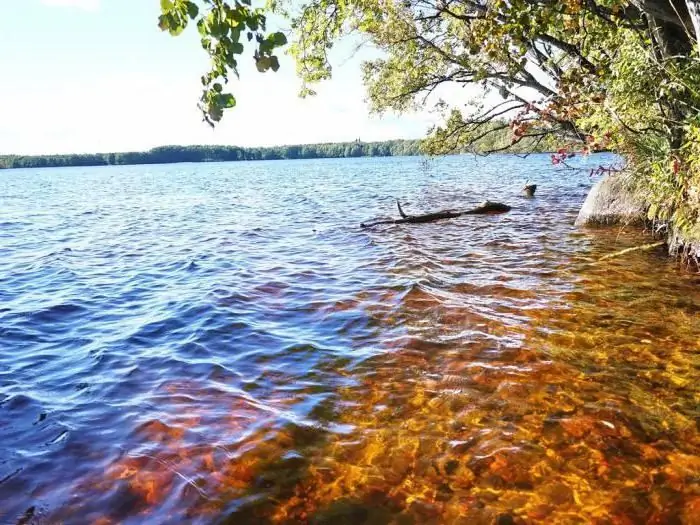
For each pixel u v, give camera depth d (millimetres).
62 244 14930
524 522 3201
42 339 6691
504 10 7227
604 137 9109
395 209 20578
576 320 6578
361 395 4895
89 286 9539
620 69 8156
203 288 8938
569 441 4023
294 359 5785
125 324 7203
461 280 8758
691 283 7941
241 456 3977
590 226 13453
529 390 4840
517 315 6852
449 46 14352
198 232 16484
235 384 5211
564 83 9938
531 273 9055
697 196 7605
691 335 5961
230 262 11250
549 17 6875
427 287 8273
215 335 6582
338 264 10547
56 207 28266
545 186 28500
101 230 17891
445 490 3529
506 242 12141
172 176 76562
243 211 22844
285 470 3797
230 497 3523
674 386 4812
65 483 3699
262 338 6441
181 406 4777
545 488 3510
